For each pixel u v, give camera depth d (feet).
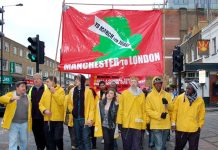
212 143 41.78
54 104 31.27
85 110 30.37
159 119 27.45
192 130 26.89
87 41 33.88
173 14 186.19
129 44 33.73
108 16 33.94
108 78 38.55
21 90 28.43
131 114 28.19
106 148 29.84
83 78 30.76
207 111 103.09
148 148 37.68
